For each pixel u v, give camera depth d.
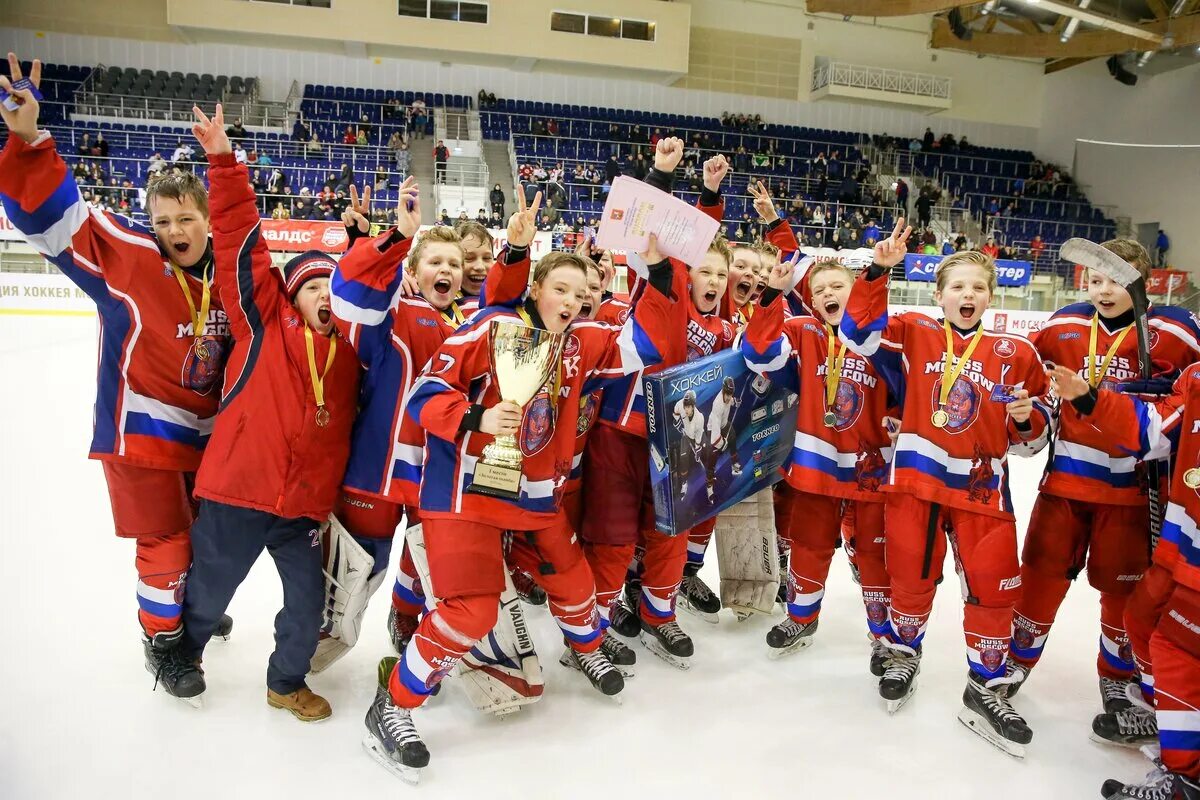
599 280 3.02
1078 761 2.65
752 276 3.67
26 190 2.35
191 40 20.06
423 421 2.39
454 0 20.23
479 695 2.69
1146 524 2.85
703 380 2.87
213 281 2.70
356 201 2.84
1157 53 20.12
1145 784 2.36
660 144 2.62
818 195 20.39
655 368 3.05
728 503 3.07
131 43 20.00
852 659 3.33
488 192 17.69
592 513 3.07
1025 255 17.66
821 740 2.71
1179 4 18.45
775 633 3.29
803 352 3.19
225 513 2.50
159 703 2.75
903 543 2.85
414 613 3.12
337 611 2.73
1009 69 24.83
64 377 8.88
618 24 21.38
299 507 2.52
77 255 2.48
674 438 2.79
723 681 3.11
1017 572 2.77
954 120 24.77
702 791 2.42
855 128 24.25
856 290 2.74
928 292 14.02
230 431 2.49
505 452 2.39
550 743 2.64
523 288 2.56
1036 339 3.20
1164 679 2.33
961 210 20.98
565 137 20.75
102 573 3.84
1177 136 21.03
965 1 18.55
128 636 3.22
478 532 2.48
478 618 2.44
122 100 18.64
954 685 3.14
